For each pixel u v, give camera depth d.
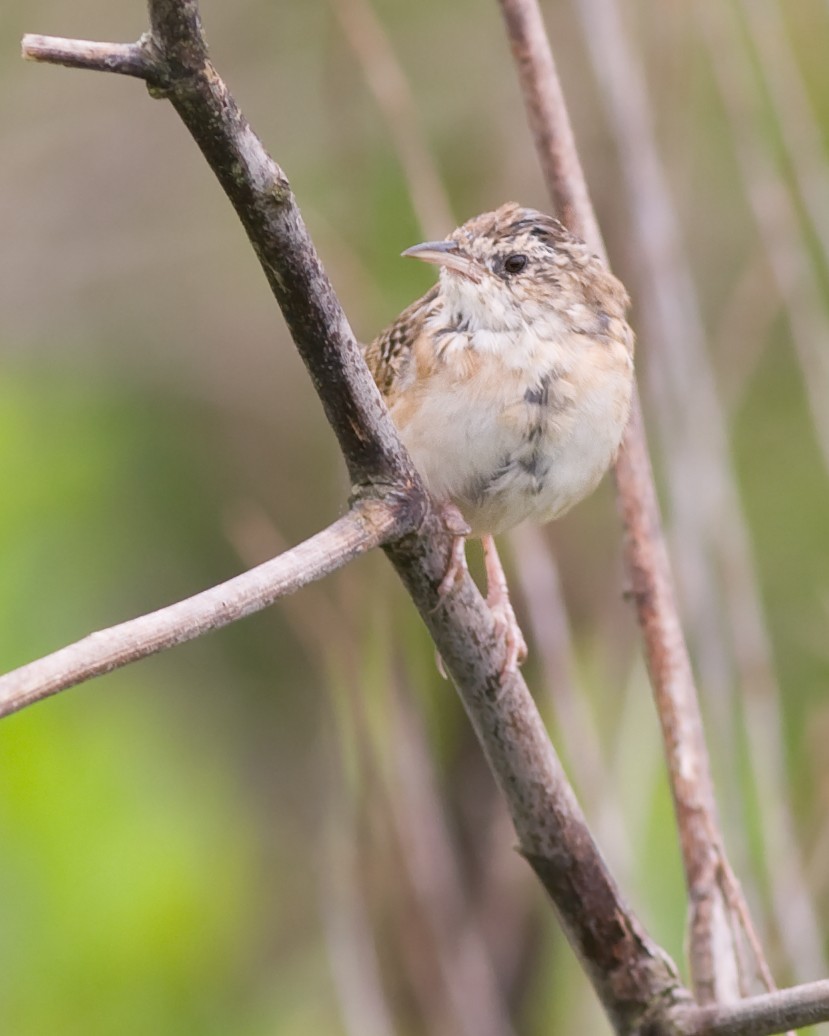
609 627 9.38
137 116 14.62
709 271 12.81
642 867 8.60
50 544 12.09
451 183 12.93
